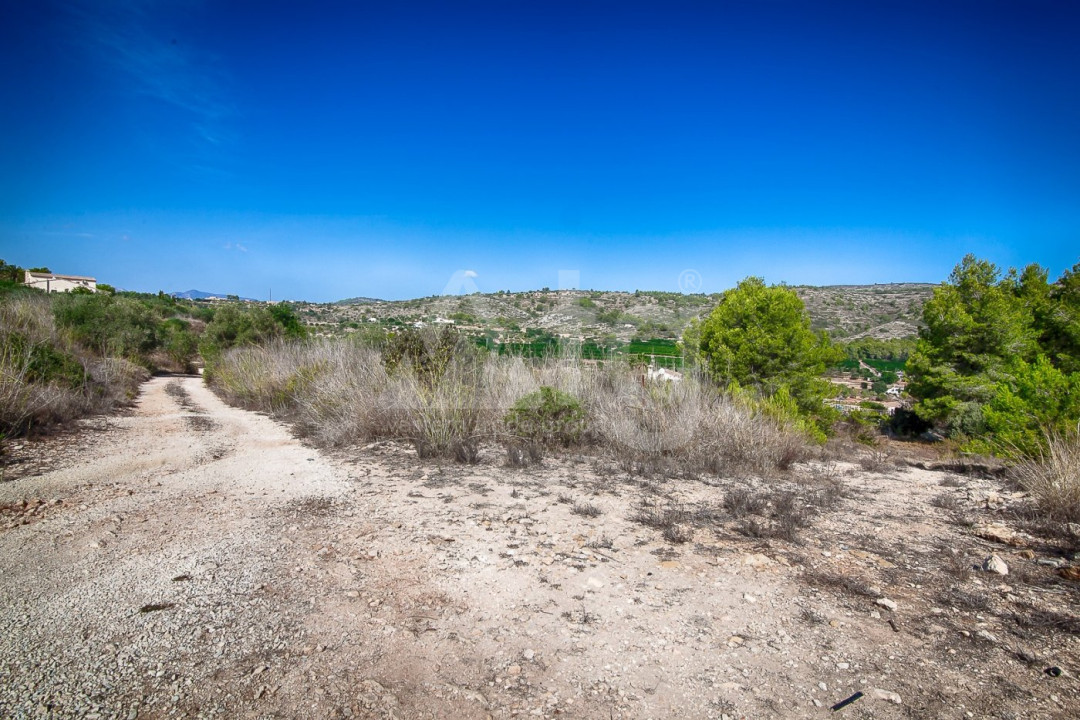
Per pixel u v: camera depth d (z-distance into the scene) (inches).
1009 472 282.8
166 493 205.5
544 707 91.0
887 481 280.1
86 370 469.7
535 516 191.2
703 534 177.0
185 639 105.8
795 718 89.7
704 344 555.8
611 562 152.0
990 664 104.7
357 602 123.9
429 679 97.3
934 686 98.1
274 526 171.9
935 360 709.9
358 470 253.6
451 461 274.1
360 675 97.1
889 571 149.2
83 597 120.6
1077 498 193.3
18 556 140.9
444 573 141.3
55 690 88.8
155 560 141.8
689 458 287.7
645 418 317.1
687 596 132.6
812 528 187.0
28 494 195.3
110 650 100.9
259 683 93.5
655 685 97.8
